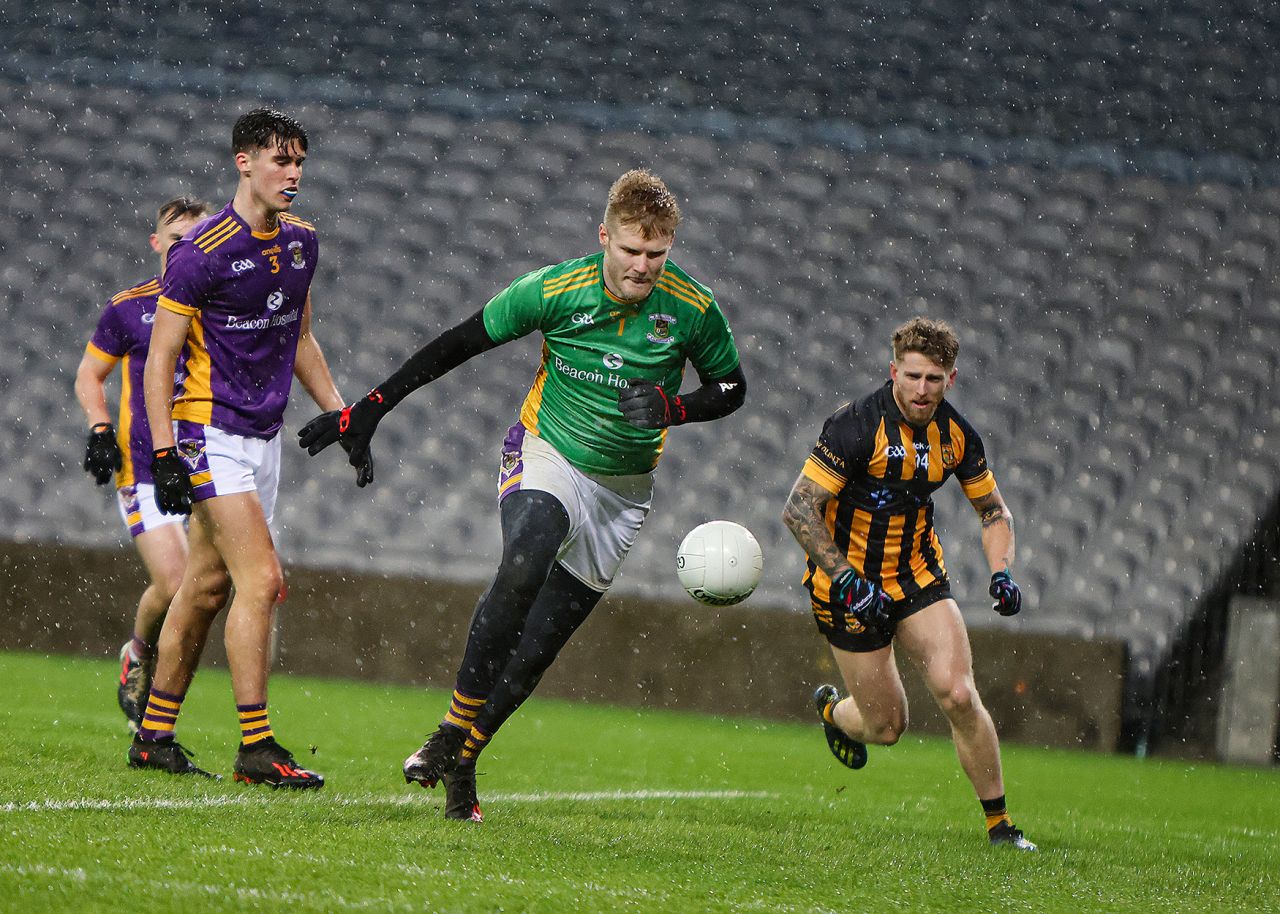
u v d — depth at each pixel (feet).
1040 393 158.40
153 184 182.80
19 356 155.22
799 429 154.51
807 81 208.85
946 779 86.07
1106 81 204.85
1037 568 136.98
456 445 149.28
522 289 48.80
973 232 181.06
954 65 209.15
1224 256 175.32
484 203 185.57
